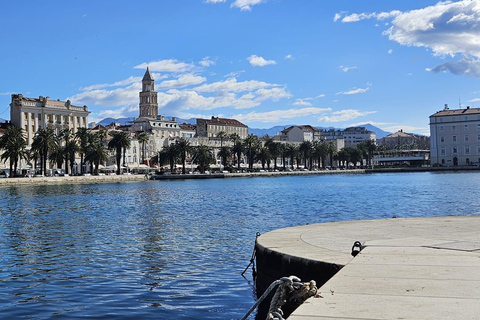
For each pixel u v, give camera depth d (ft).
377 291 28.30
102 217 150.41
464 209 158.61
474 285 29.19
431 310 24.25
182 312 50.70
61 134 479.00
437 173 635.25
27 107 550.77
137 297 56.34
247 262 74.43
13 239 104.06
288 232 61.52
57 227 125.18
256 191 296.10
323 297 27.30
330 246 49.57
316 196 241.35
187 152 590.55
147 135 654.94
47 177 424.46
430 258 38.22
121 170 549.13
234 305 52.80
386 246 44.80
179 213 160.56
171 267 71.87
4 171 464.24
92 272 69.62
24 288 60.95
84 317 49.21
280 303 27.45
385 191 273.13
